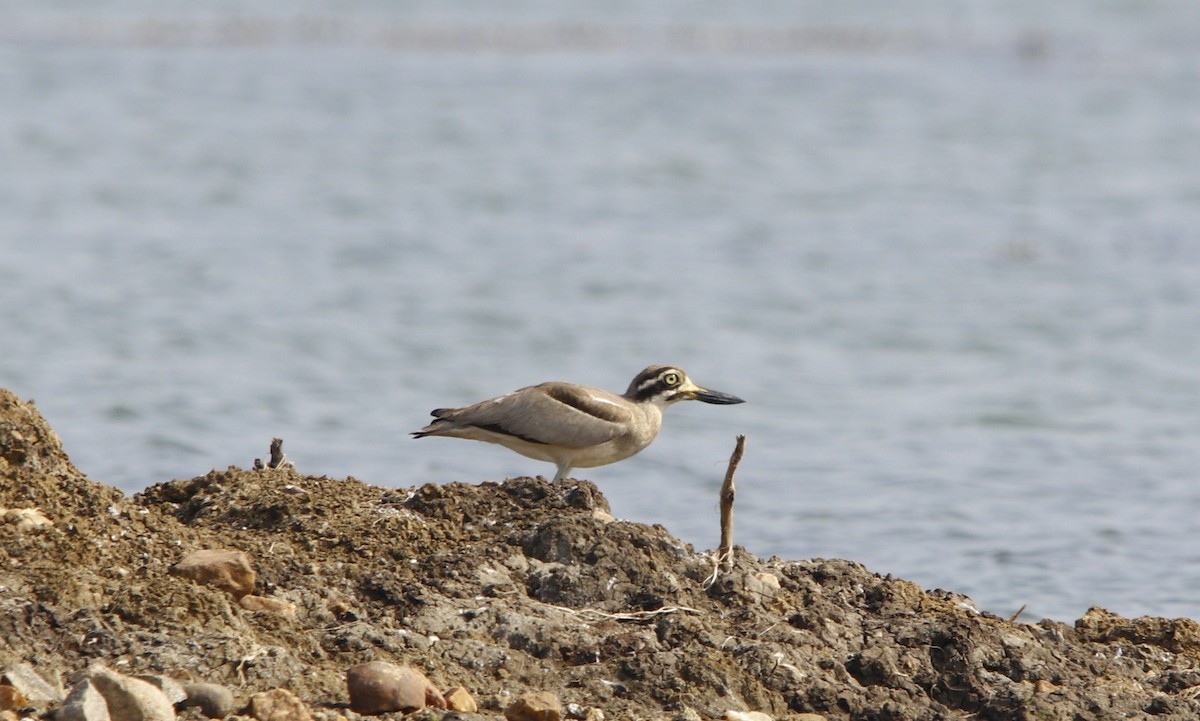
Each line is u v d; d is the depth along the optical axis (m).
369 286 36.31
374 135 55.38
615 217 44.75
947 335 32.84
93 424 24.09
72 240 39.59
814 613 11.39
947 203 47.22
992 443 24.20
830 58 72.19
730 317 34.09
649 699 10.25
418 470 21.56
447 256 39.59
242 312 33.22
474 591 11.08
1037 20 81.12
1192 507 20.38
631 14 81.38
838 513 19.80
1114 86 66.69
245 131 55.34
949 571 17.39
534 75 67.06
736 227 43.75
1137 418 26.06
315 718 9.33
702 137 56.16
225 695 9.30
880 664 10.95
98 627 9.77
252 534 11.52
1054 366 30.17
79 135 53.31
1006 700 10.72
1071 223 44.59
